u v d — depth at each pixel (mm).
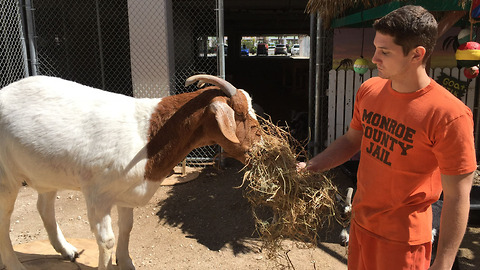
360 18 5004
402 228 1941
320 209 2584
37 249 3803
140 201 2988
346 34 7102
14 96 3039
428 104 1755
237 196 5582
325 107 7586
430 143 1764
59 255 3682
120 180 2822
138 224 4871
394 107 1889
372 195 2045
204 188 5910
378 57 1771
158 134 2902
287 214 2539
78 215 5082
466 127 1668
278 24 20469
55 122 2879
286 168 2557
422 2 3957
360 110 2152
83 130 2852
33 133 2891
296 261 3971
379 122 1983
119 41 9742
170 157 2957
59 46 9500
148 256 4164
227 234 4613
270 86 17062
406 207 1932
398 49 1697
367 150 2082
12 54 7016
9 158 3062
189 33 12359
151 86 6852
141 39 6727
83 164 2834
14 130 2941
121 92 9898
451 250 1693
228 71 20344
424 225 1949
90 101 2979
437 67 7023
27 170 3035
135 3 6637
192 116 2893
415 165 1840
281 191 2535
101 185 2838
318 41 6230
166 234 4633
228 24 20609
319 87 6438
